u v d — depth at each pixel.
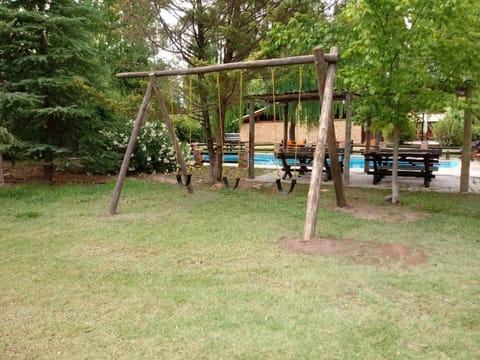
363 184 8.87
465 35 5.55
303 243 4.19
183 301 2.85
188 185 7.27
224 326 2.48
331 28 6.78
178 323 2.53
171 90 7.75
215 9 7.88
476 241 4.34
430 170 8.34
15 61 7.66
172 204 6.43
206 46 8.51
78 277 3.31
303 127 22.53
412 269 3.45
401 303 2.80
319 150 4.54
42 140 8.28
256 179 9.73
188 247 4.13
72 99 8.41
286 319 2.57
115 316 2.63
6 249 4.05
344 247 4.03
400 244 4.20
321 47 4.60
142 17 7.96
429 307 2.73
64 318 2.61
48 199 6.70
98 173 9.99
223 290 3.03
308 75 7.64
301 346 2.26
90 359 2.16
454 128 18.91
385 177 10.12
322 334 2.39
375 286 3.07
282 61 5.01
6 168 10.34
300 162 10.00
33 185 8.11
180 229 4.84
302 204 6.46
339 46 6.66
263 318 2.58
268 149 21.11
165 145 10.73
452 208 6.18
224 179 7.05
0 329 2.47
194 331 2.43
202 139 19.03
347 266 3.51
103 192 7.44
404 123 6.42
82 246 4.16
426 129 22.02
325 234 4.60
